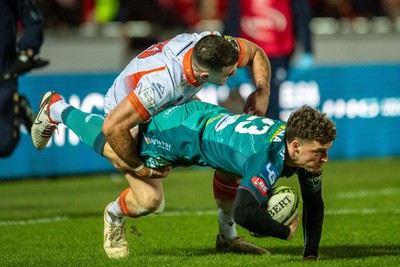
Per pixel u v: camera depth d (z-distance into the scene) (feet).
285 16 115.24
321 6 156.15
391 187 108.68
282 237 51.85
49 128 64.44
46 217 85.66
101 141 58.85
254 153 51.29
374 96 137.49
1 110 81.61
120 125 54.95
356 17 161.07
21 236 73.92
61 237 72.90
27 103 83.20
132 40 141.18
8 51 82.74
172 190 106.52
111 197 100.58
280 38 115.14
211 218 83.35
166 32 144.97
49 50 130.31
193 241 69.92
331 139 50.03
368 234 72.43
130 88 58.13
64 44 131.75
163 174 57.88
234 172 52.95
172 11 150.20
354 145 136.98
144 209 58.90
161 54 57.21
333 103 133.49
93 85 117.70
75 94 116.26
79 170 119.44
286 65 116.67
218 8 154.40
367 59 152.87
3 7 81.97
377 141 138.82
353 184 111.55
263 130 52.19
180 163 56.80
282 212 52.85
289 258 58.44
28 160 115.55
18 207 93.20
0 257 62.85
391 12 173.47
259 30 114.52
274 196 53.11
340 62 150.51
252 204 50.06
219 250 63.77
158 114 56.90
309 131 49.65
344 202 96.17
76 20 146.20
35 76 113.50
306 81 130.31
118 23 142.82
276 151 50.96
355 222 79.97
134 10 143.13
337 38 150.20
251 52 62.08
